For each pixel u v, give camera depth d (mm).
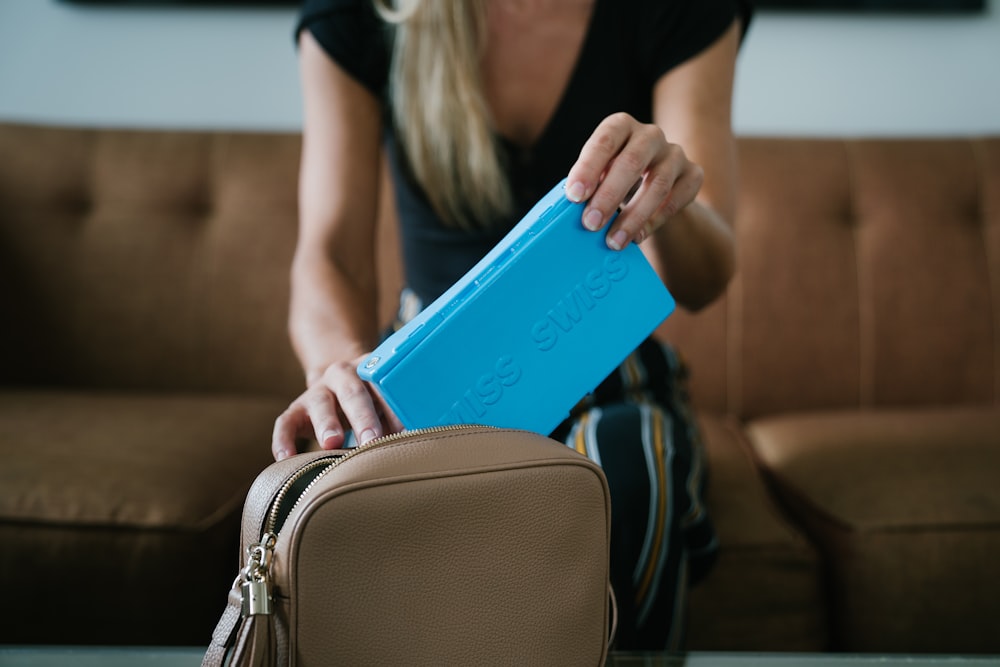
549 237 490
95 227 1515
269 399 1437
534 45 933
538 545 424
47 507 952
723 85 892
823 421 1339
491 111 938
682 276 716
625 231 501
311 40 958
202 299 1513
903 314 1487
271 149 1558
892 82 1719
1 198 1499
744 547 981
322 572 391
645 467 696
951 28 1704
